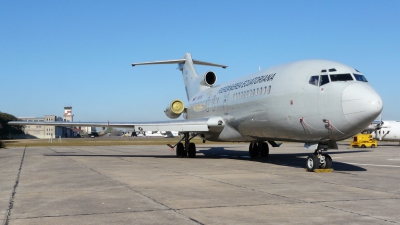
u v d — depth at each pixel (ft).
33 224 22.77
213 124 72.02
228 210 26.21
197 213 25.36
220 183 39.29
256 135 64.95
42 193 33.63
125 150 122.52
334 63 51.31
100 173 49.49
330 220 23.36
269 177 44.32
